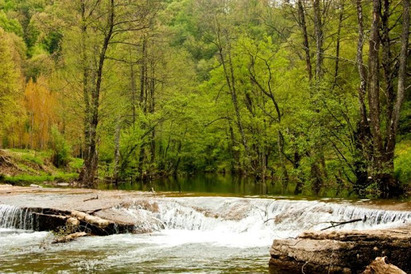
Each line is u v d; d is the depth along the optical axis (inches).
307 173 859.4
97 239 486.0
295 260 349.1
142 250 433.1
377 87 677.9
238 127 1321.4
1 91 1293.1
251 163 1348.4
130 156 1298.0
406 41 660.7
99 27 974.4
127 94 1337.4
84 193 713.0
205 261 388.2
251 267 365.1
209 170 1851.6
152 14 1109.1
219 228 538.9
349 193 759.7
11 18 2785.4
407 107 970.1
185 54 1688.0
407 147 897.5
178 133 1512.1
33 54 2378.2
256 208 567.2
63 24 1003.9
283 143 1125.1
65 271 355.3
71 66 1005.8
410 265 336.8
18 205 595.5
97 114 1008.9
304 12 1031.6
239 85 1284.4
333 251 336.5
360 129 722.8
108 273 349.4
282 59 1197.7
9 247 449.1
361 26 760.3
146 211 585.9
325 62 1113.4
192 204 597.6
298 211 541.0
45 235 517.0
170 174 1663.4
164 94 1433.3
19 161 1316.4
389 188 667.4
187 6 2497.5
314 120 754.2
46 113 1705.2
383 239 341.1
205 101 1414.9
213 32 1423.5
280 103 1123.9
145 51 1347.2
